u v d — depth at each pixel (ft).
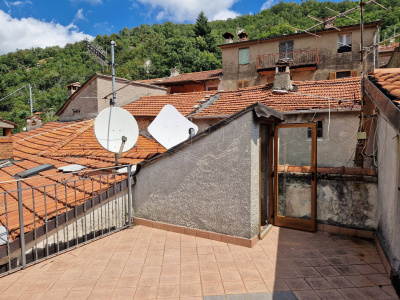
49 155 32.89
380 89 12.51
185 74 93.40
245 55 75.56
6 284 11.58
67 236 14.83
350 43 63.67
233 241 15.20
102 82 45.32
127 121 22.26
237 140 14.88
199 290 10.93
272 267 12.64
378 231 14.53
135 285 11.37
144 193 18.76
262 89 40.73
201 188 16.28
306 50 65.87
